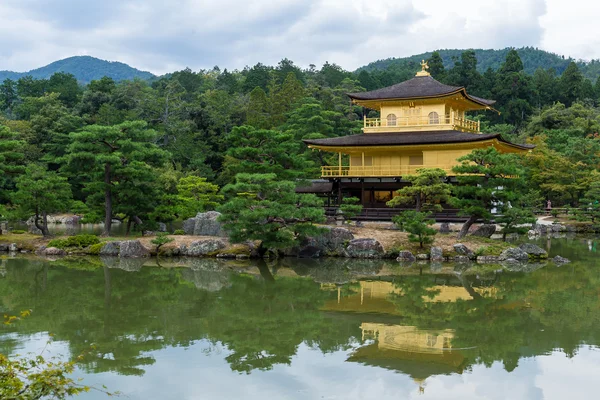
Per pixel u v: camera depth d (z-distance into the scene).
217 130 102.88
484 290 35.50
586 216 72.75
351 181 62.03
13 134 52.69
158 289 35.84
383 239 49.38
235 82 163.62
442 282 38.09
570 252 51.66
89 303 31.98
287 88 115.31
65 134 90.44
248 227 44.50
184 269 42.78
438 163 59.75
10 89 134.62
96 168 52.81
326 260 46.97
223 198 69.75
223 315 29.52
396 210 57.94
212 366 21.64
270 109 106.25
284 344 24.52
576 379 20.28
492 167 46.03
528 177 80.31
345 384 19.81
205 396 18.78
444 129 63.16
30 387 13.05
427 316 29.20
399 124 65.50
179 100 113.62
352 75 173.38
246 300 33.03
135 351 23.41
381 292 35.12
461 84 153.75
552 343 24.48
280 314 29.75
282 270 42.72
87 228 69.88
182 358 22.56
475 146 57.62
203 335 25.88
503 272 41.56
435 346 24.17
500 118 148.38
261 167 54.59
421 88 65.31
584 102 150.38
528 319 28.47
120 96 105.50
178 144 94.38
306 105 86.19
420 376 20.59
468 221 49.53
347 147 61.34
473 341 24.77
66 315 29.22
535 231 67.12
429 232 45.94
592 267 43.62
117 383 19.83
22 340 24.67
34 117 93.44
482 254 46.28
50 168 91.06
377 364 21.80
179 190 68.19
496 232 56.84
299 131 84.44
